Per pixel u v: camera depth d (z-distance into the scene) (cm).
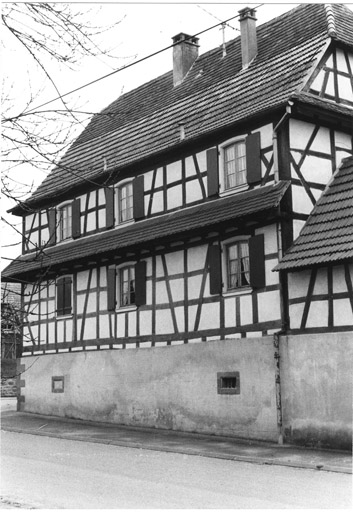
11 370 3306
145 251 1909
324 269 1434
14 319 712
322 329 1428
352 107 1712
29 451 1473
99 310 2072
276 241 1536
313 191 1605
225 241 1662
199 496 948
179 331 1777
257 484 1043
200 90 2117
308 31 1848
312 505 884
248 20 2003
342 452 1342
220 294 1664
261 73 1855
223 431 1605
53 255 2200
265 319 1547
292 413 1453
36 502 916
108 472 1169
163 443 1539
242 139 1689
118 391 1944
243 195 1648
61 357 2192
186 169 1847
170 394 1766
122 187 2100
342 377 1364
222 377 1617
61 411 2170
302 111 1580
